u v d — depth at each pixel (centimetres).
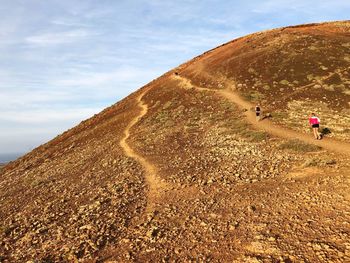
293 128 3005
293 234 1017
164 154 2731
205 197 1520
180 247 1088
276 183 1537
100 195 1844
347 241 912
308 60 5375
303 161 1861
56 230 1422
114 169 2522
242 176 1747
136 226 1314
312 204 1208
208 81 5769
